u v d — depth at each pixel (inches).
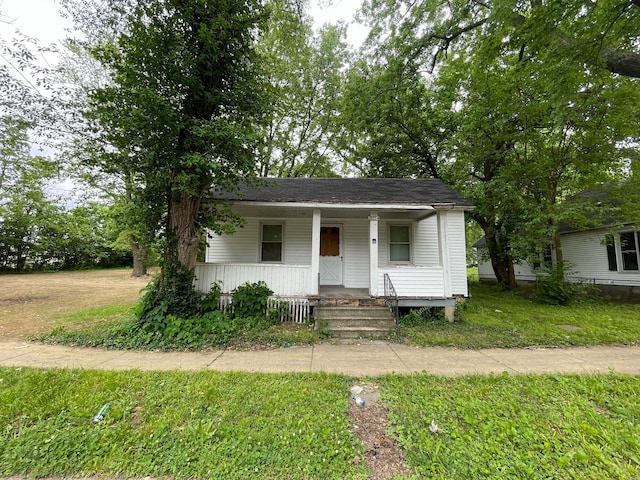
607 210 375.6
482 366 175.3
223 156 259.6
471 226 833.5
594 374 158.1
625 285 437.7
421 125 548.1
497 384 144.7
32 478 84.6
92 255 1061.1
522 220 431.2
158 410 117.7
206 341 224.1
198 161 229.5
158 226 271.1
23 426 106.7
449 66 466.9
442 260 314.5
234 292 296.5
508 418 112.7
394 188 383.6
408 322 287.6
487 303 398.3
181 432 103.2
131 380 144.8
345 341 234.2
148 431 102.8
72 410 114.7
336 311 282.5
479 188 417.7
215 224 278.2
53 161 319.0
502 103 391.9
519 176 408.2
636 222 381.7
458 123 493.0
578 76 242.1
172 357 190.9
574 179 410.6
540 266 574.6
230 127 233.8
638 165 357.7
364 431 106.6
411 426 107.7
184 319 249.6
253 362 182.2
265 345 220.8
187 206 268.7
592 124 350.0
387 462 90.2
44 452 92.7
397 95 533.6
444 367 173.6
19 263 885.8
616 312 337.1
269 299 295.6
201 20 251.6
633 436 100.4
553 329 263.0
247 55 282.0
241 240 388.5
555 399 128.0
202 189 272.7
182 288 260.2
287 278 306.3
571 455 90.0
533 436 100.3
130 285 588.7
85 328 254.8
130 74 230.5
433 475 83.9
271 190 355.6
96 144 257.9
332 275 393.4
